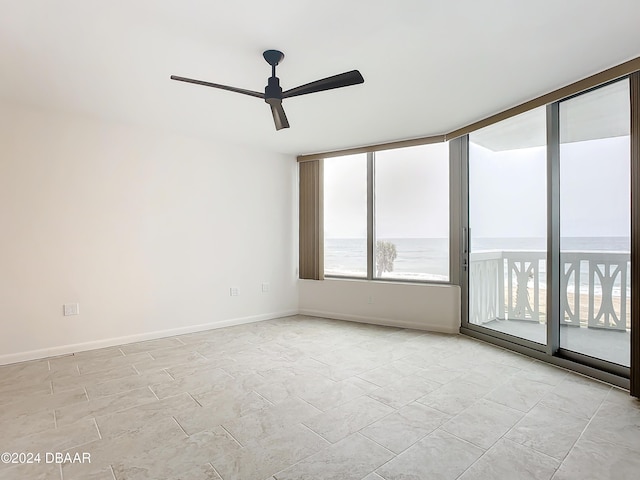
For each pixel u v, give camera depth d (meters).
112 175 3.87
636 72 2.50
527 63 2.60
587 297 3.02
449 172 4.37
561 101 3.17
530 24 2.12
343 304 5.06
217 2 1.92
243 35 2.24
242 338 4.11
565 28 2.17
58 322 3.55
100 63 2.60
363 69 2.69
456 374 3.02
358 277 5.11
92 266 3.75
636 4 1.93
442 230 4.61
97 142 3.79
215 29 2.18
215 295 4.61
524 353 3.48
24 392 2.68
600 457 1.87
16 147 3.36
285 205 5.32
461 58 2.52
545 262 3.32
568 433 2.09
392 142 4.64
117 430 2.15
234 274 4.78
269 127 4.09
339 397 2.59
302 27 2.16
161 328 4.18
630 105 2.54
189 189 4.41
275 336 4.20
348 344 3.87
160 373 3.06
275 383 2.84
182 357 3.47
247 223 4.91
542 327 3.43
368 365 3.24
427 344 3.86
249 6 1.96
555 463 1.82
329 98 3.24
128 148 3.97
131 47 2.39
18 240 3.37
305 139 4.58
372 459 1.87
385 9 1.99
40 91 3.09
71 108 3.49
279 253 5.24
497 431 2.12
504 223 3.75
